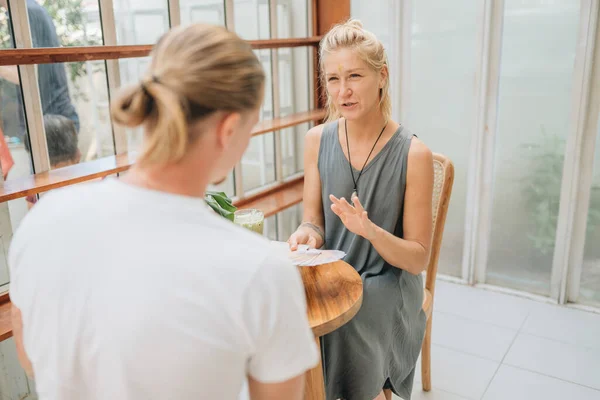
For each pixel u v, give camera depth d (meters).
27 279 0.65
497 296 2.79
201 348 0.61
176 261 0.61
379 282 1.57
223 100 0.62
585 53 2.29
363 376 1.54
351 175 1.62
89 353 0.63
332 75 1.51
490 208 2.76
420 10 2.66
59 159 1.95
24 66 1.77
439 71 2.71
